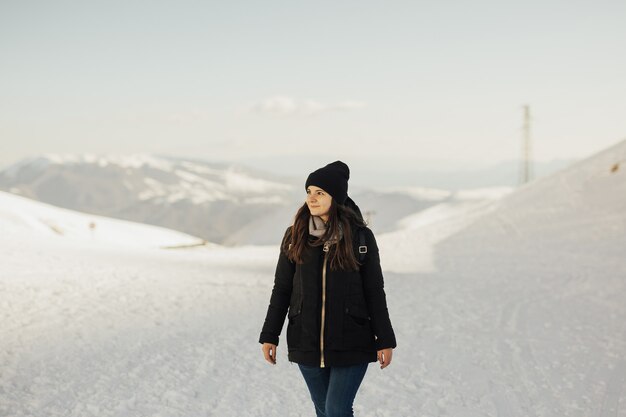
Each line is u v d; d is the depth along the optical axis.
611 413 5.10
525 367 6.51
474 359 6.79
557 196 30.27
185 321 8.27
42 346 6.52
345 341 3.03
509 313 10.00
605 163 32.41
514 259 20.03
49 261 13.92
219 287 11.66
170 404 4.82
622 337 8.12
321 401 3.24
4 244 16.47
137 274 12.90
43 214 61.41
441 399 5.28
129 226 75.38
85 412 4.56
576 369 6.46
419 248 25.12
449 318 9.31
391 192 181.50
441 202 163.25
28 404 4.67
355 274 3.08
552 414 5.01
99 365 5.86
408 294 11.73
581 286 13.66
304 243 3.08
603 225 23.83
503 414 4.96
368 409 4.93
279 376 5.74
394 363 6.43
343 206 3.11
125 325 7.82
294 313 3.12
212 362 6.15
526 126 55.31
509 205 32.00
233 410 4.75
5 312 8.26
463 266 18.73
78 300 9.48
